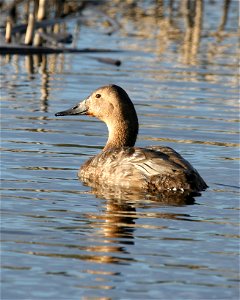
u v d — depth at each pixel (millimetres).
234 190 12898
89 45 26938
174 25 30844
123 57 25297
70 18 27844
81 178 13578
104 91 15078
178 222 11242
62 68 23562
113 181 13250
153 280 9320
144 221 11250
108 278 9352
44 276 9383
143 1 35062
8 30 26391
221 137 16641
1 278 9312
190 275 9477
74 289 9086
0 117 17578
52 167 14125
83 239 10500
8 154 14742
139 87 21219
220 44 27891
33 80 21766
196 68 23938
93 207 11875
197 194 12617
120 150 13570
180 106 19312
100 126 17516
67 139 16188
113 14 32188
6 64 24000
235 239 10617
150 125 17438
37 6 30531
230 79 22672
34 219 11227
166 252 10109
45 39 28094
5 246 10203
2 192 12461
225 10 33656
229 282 9312
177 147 15742
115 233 10742
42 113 18203
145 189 12891
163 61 24844
